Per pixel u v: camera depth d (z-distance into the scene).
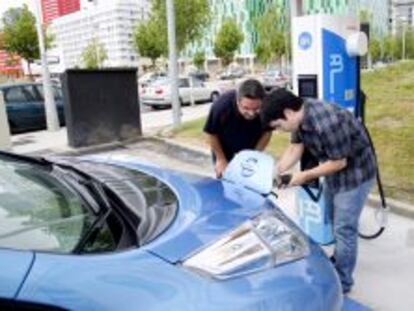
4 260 1.58
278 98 3.12
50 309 1.49
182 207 2.25
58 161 2.94
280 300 1.81
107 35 73.06
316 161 3.65
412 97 10.99
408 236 4.59
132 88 10.73
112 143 10.56
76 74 10.13
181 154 9.09
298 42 4.37
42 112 14.15
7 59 38.66
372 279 3.84
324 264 2.16
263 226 2.12
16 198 2.23
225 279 1.76
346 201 3.39
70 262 1.64
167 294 1.61
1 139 8.85
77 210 2.12
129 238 1.88
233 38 52.78
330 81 4.27
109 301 1.54
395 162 6.49
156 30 24.98
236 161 2.85
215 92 22.11
